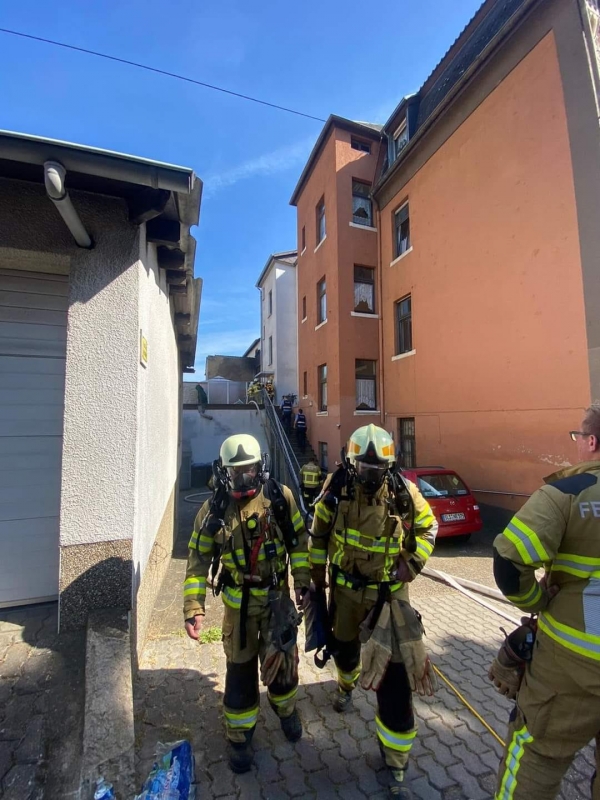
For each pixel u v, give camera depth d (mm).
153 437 3889
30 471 2727
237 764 2090
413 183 11727
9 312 2721
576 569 1477
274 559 2229
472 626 3906
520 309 8109
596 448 1634
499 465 8602
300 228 18219
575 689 1436
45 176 1974
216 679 2893
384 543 2133
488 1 9977
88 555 2502
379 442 2123
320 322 15961
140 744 2260
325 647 2414
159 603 4289
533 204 7828
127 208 2711
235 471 2162
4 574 2656
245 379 33250
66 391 2520
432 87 12109
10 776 1687
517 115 8156
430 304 10883
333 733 2408
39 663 2211
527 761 1530
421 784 2051
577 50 6957
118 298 2660
